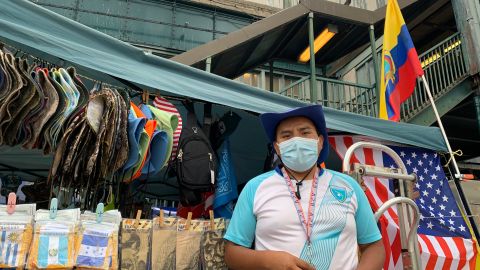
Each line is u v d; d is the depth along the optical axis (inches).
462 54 243.1
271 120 71.9
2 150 107.7
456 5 251.6
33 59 94.2
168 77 100.4
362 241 63.7
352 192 64.6
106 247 66.8
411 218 79.1
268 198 62.7
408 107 223.8
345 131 123.6
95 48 93.7
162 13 334.3
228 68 257.6
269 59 269.9
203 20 346.0
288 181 64.6
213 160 102.7
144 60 100.3
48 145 76.7
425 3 253.8
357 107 246.2
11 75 71.7
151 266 74.1
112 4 321.1
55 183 79.0
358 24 236.2
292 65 340.5
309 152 65.4
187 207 109.3
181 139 102.5
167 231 78.2
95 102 77.9
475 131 274.1
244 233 62.9
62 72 80.8
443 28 296.7
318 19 230.7
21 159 130.3
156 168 92.4
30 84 73.5
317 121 71.1
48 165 141.4
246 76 335.3
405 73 164.6
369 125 129.2
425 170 138.1
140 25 324.5
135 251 73.7
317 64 290.4
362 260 61.6
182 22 338.0
